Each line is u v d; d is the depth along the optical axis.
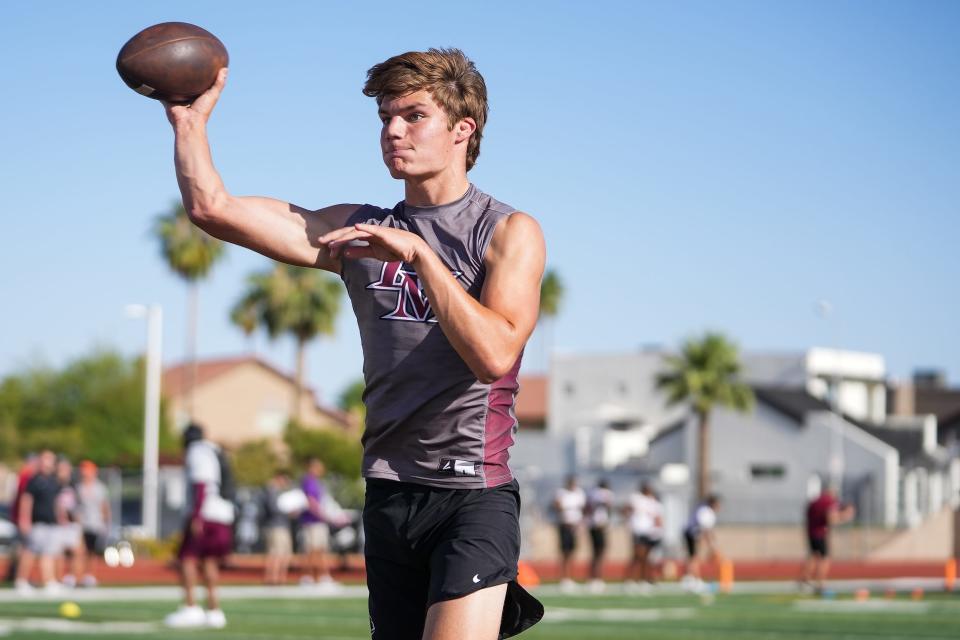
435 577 5.21
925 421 81.69
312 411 90.62
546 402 100.62
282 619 19.36
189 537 17.67
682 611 22.81
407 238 4.85
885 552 56.22
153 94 5.28
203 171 5.31
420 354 5.30
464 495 5.35
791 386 84.06
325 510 31.30
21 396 74.69
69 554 27.34
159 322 50.56
